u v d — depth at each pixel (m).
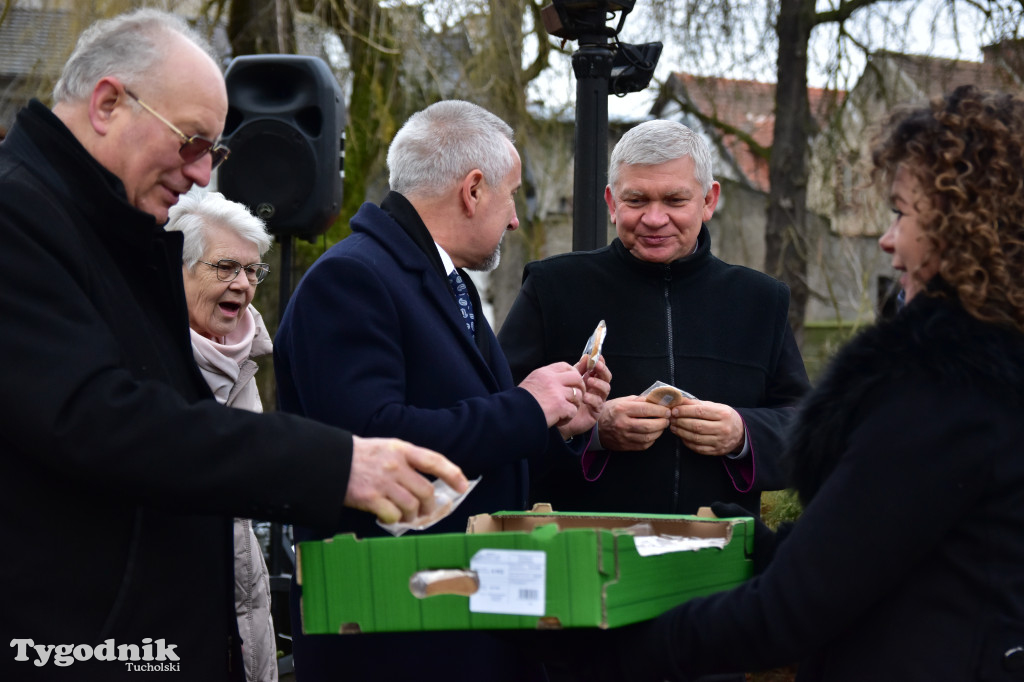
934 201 1.29
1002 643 1.22
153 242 1.53
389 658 1.86
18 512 1.33
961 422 1.22
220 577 1.57
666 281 2.63
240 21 7.70
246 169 3.91
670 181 2.53
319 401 1.85
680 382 2.57
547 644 1.45
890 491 1.22
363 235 2.04
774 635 1.26
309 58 3.97
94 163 1.44
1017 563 1.23
